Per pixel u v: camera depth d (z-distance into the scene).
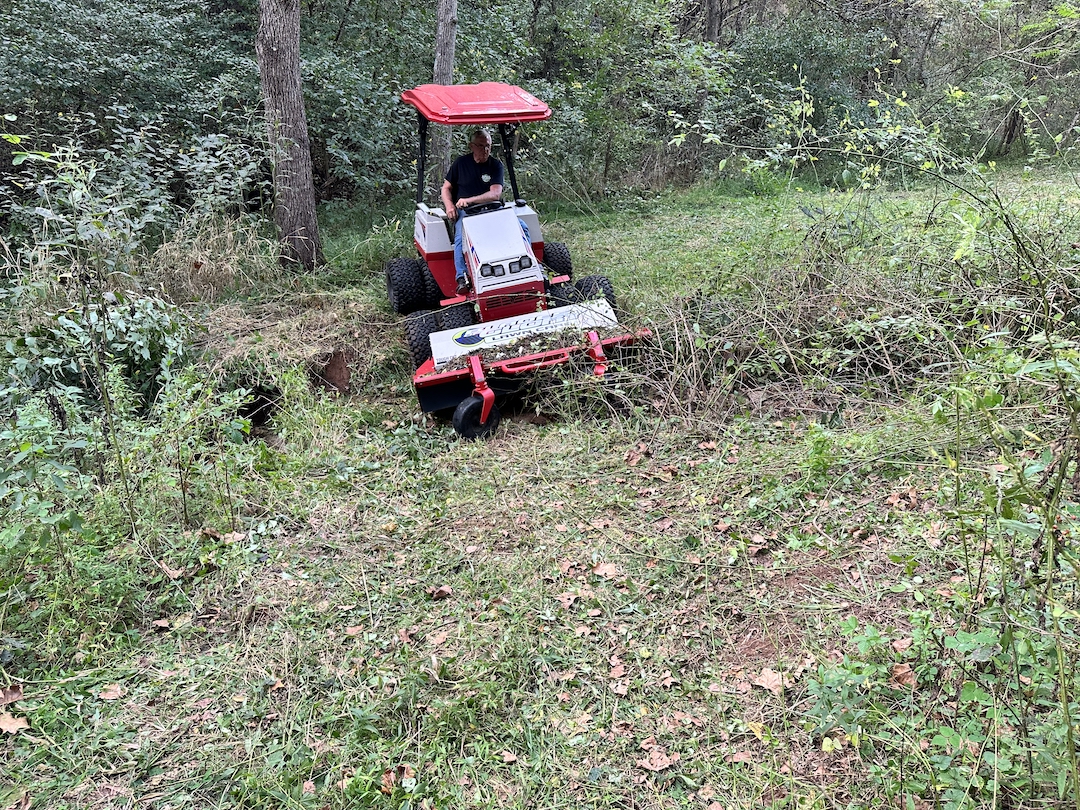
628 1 12.07
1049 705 2.43
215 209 7.80
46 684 3.11
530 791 2.60
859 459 4.16
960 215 5.00
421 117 6.65
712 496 4.19
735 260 6.57
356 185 11.27
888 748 2.53
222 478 4.46
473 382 5.31
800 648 3.07
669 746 2.73
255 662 3.25
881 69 15.71
